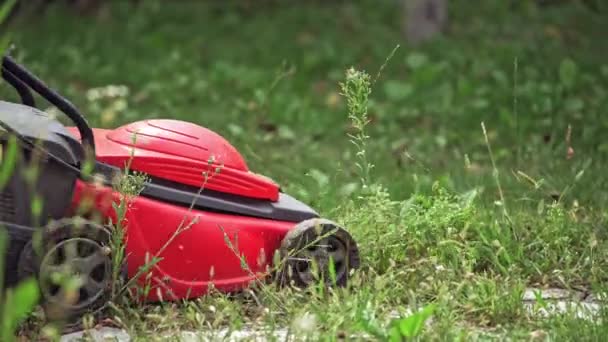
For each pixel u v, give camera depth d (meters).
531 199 7.38
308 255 5.98
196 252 5.77
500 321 5.59
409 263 6.45
